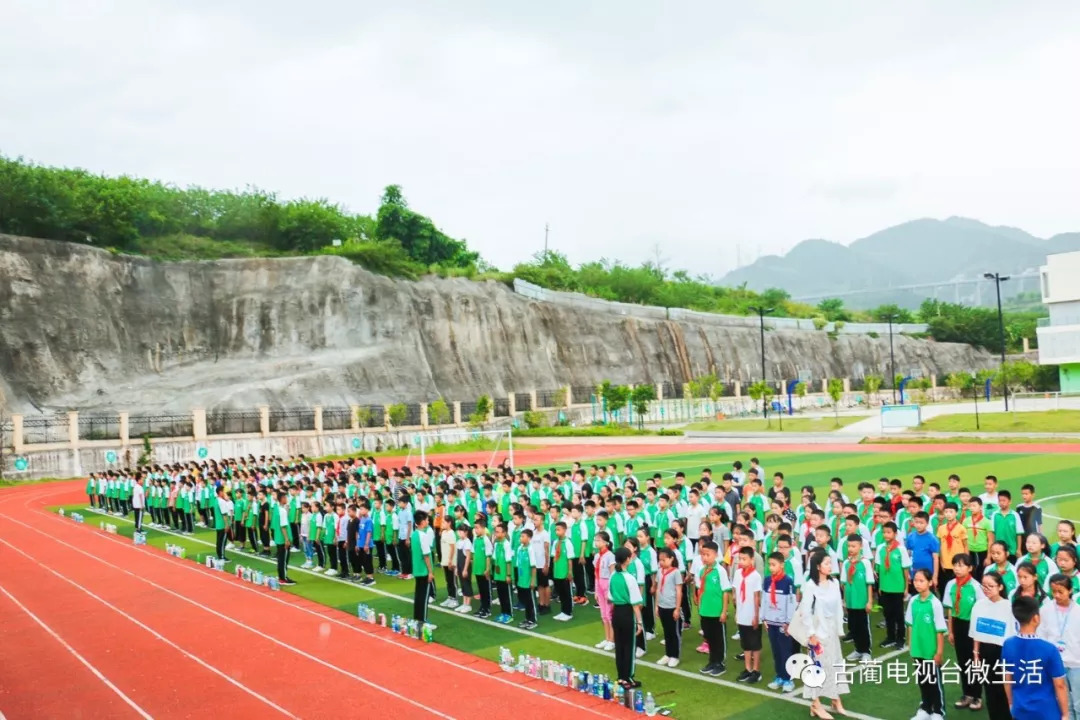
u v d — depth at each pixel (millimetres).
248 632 17109
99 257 67000
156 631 17391
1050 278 91875
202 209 85938
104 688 13977
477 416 73625
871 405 104812
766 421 75938
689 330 108688
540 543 17359
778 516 16031
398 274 83812
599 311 101062
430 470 29906
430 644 15961
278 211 88062
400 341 78312
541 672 13641
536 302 94125
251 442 57000
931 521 16797
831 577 12102
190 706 13000
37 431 55094
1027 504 16875
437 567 23703
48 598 20734
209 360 70375
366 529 21766
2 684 14305
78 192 71250
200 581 22484
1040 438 53719
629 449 60625
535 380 89062
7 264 61594
